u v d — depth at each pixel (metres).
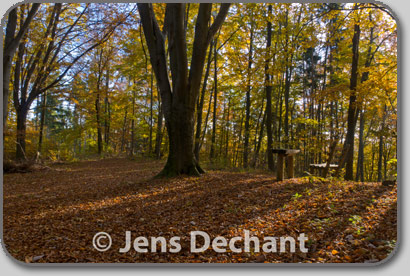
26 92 14.32
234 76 13.01
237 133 22.84
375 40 13.11
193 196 6.10
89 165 15.13
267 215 4.60
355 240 3.41
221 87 17.36
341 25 9.16
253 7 10.08
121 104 21.48
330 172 7.37
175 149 8.46
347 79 15.02
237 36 14.40
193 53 8.20
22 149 13.73
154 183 7.65
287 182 6.79
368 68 8.37
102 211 5.44
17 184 9.05
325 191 5.66
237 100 20.70
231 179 7.74
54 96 15.50
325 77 18.88
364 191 5.39
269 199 5.47
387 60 8.61
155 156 18.41
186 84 8.23
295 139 13.38
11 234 4.40
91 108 17.20
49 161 16.75
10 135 11.62
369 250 3.20
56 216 5.26
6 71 8.45
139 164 14.91
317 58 20.48
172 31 8.26
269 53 9.77
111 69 22.11
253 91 17.30
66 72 14.62
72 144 26.28
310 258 3.18
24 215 5.42
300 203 5.02
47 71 14.57
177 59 7.96
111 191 7.20
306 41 9.69
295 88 18.64
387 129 6.48
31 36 13.00
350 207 4.59
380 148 16.44
